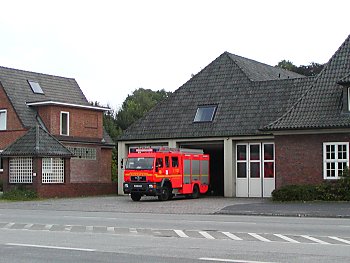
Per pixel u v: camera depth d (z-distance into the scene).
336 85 33.94
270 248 13.48
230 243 14.49
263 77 43.88
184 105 41.62
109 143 53.44
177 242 14.74
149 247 13.77
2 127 47.44
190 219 22.47
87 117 50.72
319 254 12.47
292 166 33.31
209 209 27.47
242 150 38.22
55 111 47.62
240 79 41.09
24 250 13.30
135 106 82.31
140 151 34.88
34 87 49.94
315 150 32.69
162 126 41.22
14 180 39.00
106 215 25.02
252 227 18.75
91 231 17.67
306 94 34.38
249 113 38.62
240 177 38.16
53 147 39.50
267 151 37.22
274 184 36.59
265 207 27.36
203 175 38.03
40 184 38.28
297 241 14.86
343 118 31.98
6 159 39.19
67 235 16.52
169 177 34.97
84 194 41.69
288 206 27.70
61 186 39.81
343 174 30.94
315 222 20.80
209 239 15.39
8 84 48.12
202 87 42.06
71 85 54.00
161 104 42.72
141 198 37.94
